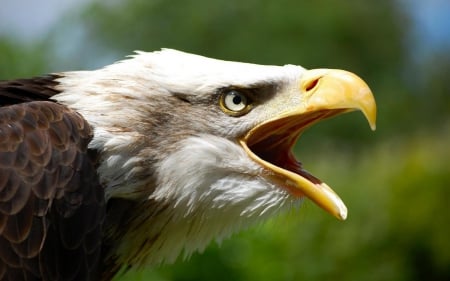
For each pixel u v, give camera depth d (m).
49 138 8.91
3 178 8.52
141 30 61.53
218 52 60.88
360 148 43.91
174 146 9.55
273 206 9.79
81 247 8.89
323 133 52.03
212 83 9.67
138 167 9.44
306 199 10.28
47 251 8.63
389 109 59.94
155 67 9.70
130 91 9.56
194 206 9.60
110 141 9.34
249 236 17.97
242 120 9.77
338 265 20.94
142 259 9.78
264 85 9.84
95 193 9.11
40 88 9.75
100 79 9.70
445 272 22.02
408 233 21.88
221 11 61.22
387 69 63.41
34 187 8.62
